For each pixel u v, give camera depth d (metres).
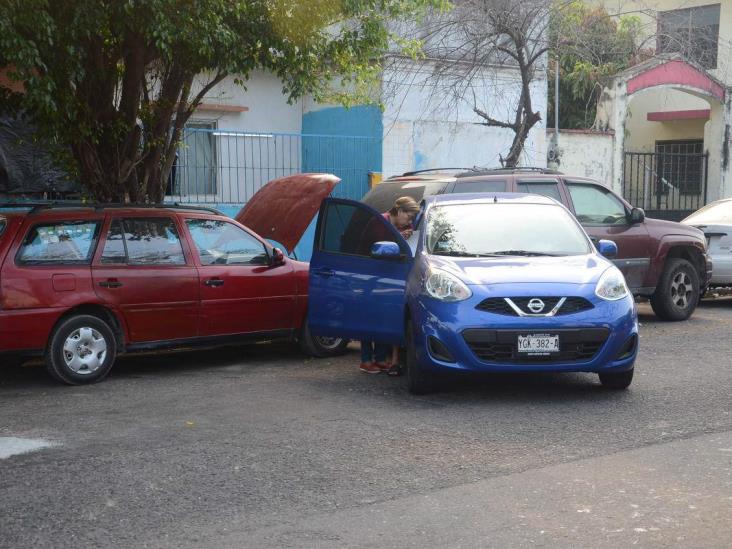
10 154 13.54
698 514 4.78
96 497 5.20
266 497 5.16
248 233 9.88
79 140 10.95
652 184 23.30
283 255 10.06
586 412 7.13
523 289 7.44
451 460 5.85
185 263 9.30
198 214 9.59
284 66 10.77
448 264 7.90
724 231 13.65
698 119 24.89
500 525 4.66
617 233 12.02
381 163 18.23
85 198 11.87
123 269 8.84
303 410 7.36
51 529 4.71
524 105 16.12
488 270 7.71
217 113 17.86
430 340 7.50
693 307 12.73
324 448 6.17
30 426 6.91
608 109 20.98
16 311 8.18
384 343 8.55
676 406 7.29
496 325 7.32
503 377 8.61
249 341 9.83
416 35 17.81
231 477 5.54
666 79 21.53
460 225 8.65
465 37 16.94
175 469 5.71
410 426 6.76
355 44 11.30
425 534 4.55
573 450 6.04
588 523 4.67
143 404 7.68
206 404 7.64
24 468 5.78
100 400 7.87
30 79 8.70
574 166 20.42
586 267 7.86
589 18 18.52
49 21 8.57
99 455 6.05
